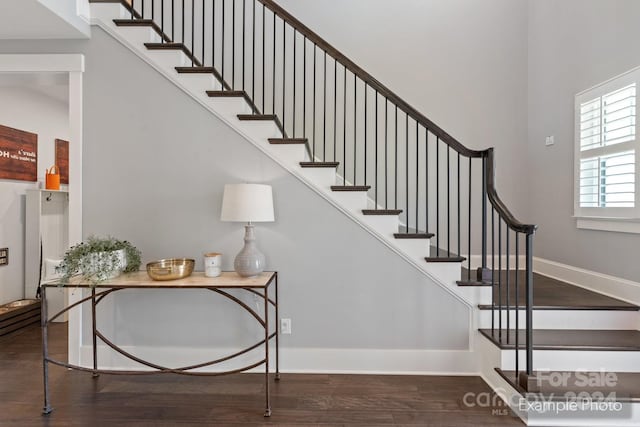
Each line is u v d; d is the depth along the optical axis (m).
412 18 4.07
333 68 4.07
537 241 3.87
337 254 2.70
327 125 4.05
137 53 2.71
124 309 2.72
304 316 2.72
